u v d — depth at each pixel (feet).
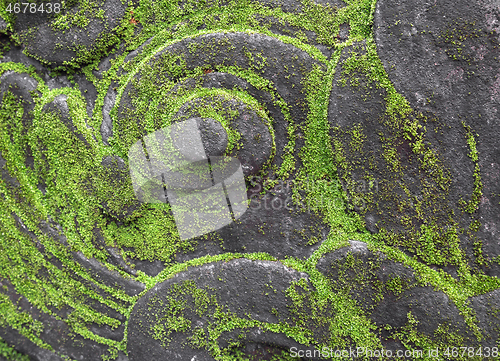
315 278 3.15
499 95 3.09
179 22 3.27
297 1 3.24
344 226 3.18
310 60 3.20
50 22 3.26
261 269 3.17
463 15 3.10
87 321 3.26
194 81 3.20
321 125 3.20
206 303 3.17
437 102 3.11
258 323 3.15
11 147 3.32
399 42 3.13
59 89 3.32
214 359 3.17
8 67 3.31
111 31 3.27
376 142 3.15
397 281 3.11
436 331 3.08
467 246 3.11
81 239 3.29
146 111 3.22
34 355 3.29
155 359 3.18
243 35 3.19
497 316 3.06
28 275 3.31
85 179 3.27
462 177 3.11
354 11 3.21
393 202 3.14
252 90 3.20
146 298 3.20
